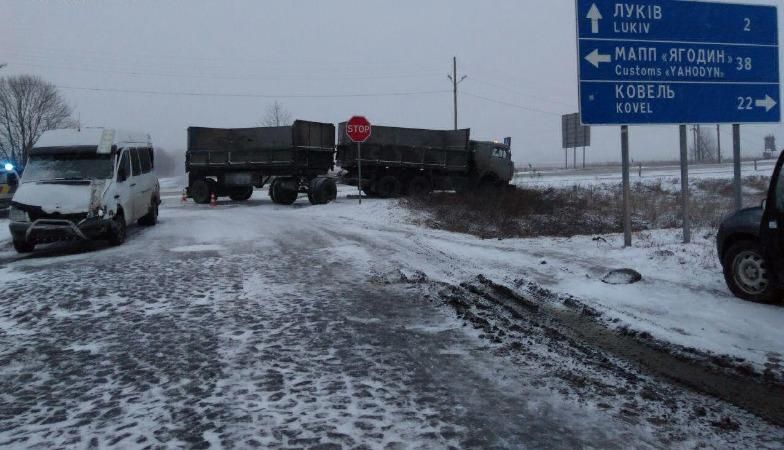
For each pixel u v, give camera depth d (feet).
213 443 12.01
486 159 85.46
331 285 27.81
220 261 34.55
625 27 34.40
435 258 35.19
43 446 12.00
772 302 22.43
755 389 15.12
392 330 20.34
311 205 77.51
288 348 18.37
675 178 101.40
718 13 35.53
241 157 81.41
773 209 21.07
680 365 16.93
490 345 18.65
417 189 83.10
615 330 20.39
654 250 33.68
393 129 81.56
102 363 17.19
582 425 12.91
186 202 93.71
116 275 30.55
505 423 12.98
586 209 65.87
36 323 21.58
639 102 34.65
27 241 39.37
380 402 14.12
